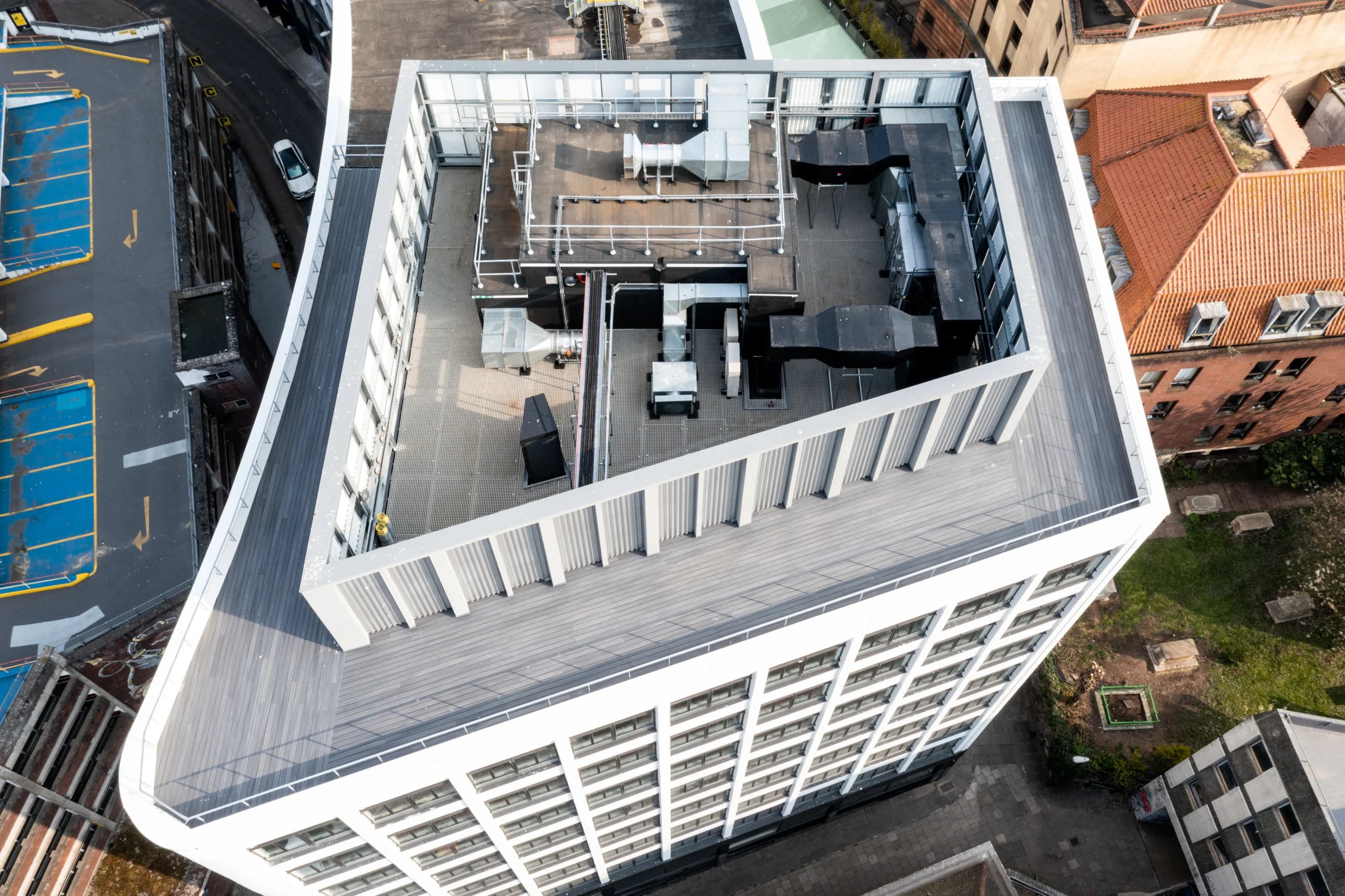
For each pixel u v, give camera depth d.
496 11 50.78
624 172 35.34
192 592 31.09
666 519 30.73
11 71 71.81
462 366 35.88
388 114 46.94
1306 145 56.53
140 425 58.56
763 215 34.75
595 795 37.34
